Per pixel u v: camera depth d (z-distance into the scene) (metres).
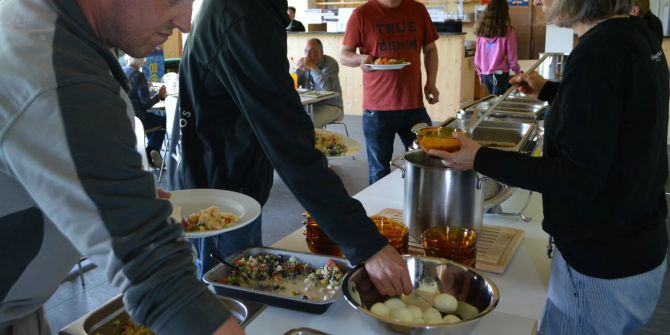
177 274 0.64
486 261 1.30
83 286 2.71
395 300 1.04
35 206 0.69
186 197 1.37
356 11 3.31
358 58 3.21
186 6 0.76
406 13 3.28
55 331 2.35
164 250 0.64
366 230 1.06
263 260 1.23
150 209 0.64
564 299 1.25
